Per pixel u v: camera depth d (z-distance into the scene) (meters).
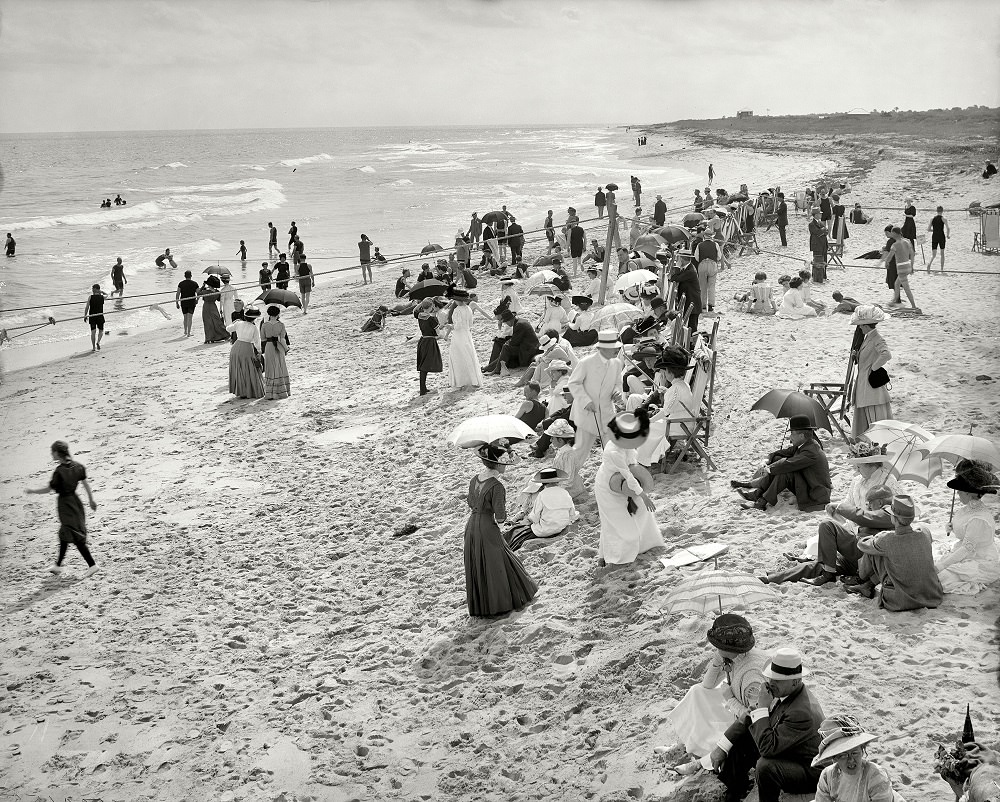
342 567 11.90
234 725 8.73
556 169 101.75
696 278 17.89
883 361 11.52
